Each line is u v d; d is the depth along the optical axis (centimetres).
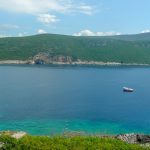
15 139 2139
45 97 15562
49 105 12838
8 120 9462
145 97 16762
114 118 10206
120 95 17462
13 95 16075
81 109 12006
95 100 14962
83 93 17875
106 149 1981
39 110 11462
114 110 12025
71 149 1941
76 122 9344
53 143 2028
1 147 2050
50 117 10056
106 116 10556
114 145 2069
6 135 2239
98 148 1972
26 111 11181
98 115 10719
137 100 15438
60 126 8656
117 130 8300
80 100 14788
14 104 12925
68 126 8688
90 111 11556
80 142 2073
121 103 14212
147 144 3198
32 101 13938
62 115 10494
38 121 9338
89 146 2008
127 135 4594
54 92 18012
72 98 15462
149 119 10088
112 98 16025
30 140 2066
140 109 12388
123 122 9538
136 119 10075
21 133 2652
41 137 2148
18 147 2008
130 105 13600
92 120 9756
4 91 17838
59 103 13525
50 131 7875
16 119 9619
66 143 2048
